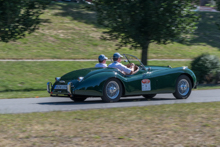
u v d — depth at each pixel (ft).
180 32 61.72
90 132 20.13
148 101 36.27
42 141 18.44
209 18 148.87
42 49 90.17
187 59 100.89
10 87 58.80
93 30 113.70
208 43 125.08
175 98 40.86
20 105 33.04
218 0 74.38
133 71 36.99
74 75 34.40
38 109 29.19
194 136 19.95
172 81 38.47
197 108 28.43
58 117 24.07
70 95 33.01
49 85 35.73
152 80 37.11
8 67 70.95
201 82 71.82
